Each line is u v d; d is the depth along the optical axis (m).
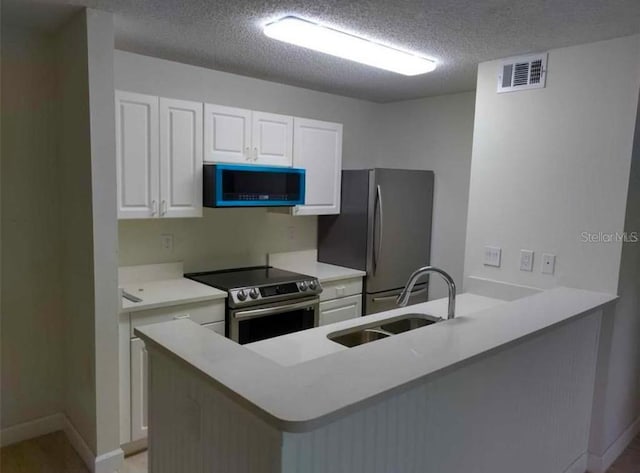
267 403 1.17
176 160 2.95
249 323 3.06
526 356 2.00
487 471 1.88
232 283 3.16
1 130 2.58
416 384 1.36
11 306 2.70
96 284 2.40
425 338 1.71
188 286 3.09
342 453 1.31
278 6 2.15
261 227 3.82
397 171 3.81
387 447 1.43
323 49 2.69
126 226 3.12
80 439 2.68
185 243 3.41
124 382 2.61
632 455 2.82
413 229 4.00
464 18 2.21
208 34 2.57
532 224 2.76
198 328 1.75
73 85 2.45
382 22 2.29
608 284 2.51
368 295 3.79
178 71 3.20
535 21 2.23
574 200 2.59
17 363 2.75
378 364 1.45
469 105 3.86
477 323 1.92
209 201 3.07
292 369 1.39
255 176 3.21
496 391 1.85
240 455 1.30
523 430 2.06
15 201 2.65
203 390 1.43
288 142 3.50
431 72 3.22
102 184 2.37
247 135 3.25
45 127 2.70
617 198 2.45
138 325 2.63
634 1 1.98
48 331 2.83
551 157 2.67
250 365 1.41
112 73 2.34
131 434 2.67
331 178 3.84
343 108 4.22
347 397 1.21
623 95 2.39
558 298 2.38
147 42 2.73
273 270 3.72
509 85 2.81
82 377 2.62
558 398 2.29
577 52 2.54
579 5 2.03
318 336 2.14
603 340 2.54
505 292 2.88
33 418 2.83
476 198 3.00
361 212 3.80
